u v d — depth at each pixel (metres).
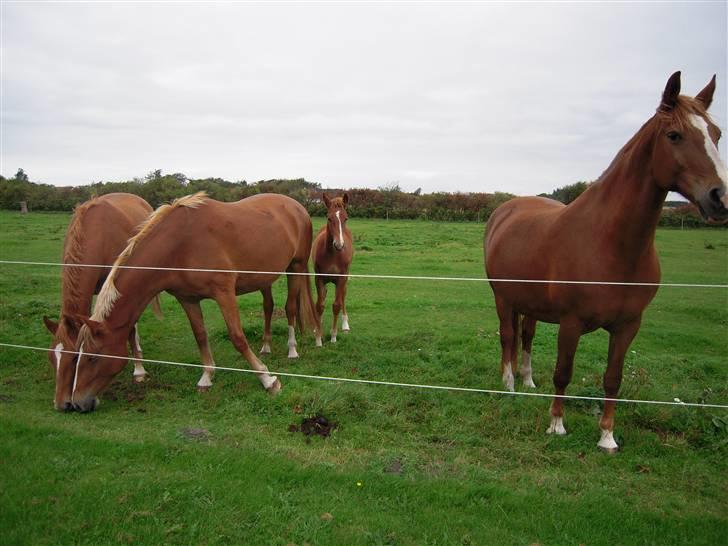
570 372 3.94
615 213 3.51
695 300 10.19
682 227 26.55
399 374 5.55
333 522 2.84
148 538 2.68
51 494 3.04
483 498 3.12
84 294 4.97
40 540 2.65
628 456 3.76
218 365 5.85
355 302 9.64
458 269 13.15
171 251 4.73
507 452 3.81
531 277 4.20
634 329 3.75
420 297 10.26
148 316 8.16
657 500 3.18
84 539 2.67
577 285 3.68
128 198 6.35
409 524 2.85
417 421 4.36
